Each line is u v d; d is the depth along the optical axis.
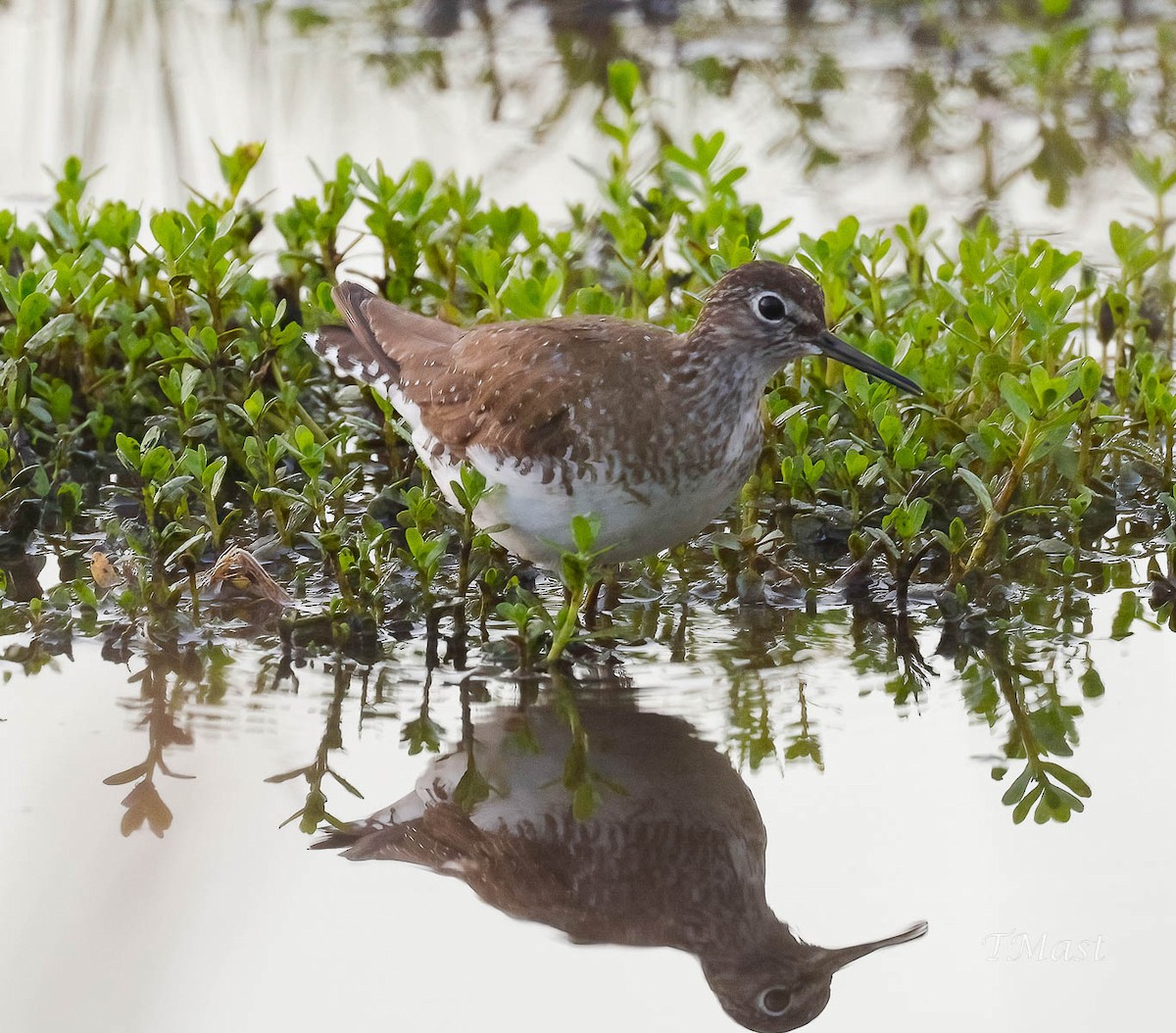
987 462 11.54
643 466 10.19
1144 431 13.61
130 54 21.73
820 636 10.93
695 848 8.69
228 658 10.52
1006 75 21.66
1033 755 9.46
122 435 11.48
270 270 16.34
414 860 8.57
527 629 10.28
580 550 9.89
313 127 19.50
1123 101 20.55
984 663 10.55
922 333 13.38
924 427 12.89
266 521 12.50
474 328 11.92
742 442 10.62
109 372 13.63
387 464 13.82
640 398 10.18
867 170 19.09
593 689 10.20
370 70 21.59
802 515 12.32
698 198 15.55
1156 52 22.19
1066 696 10.11
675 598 11.52
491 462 10.52
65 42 22.08
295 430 12.71
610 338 10.52
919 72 21.75
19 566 11.91
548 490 10.31
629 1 23.39
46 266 14.05
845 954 7.96
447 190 15.42
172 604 10.88
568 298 14.70
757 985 7.77
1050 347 12.50
